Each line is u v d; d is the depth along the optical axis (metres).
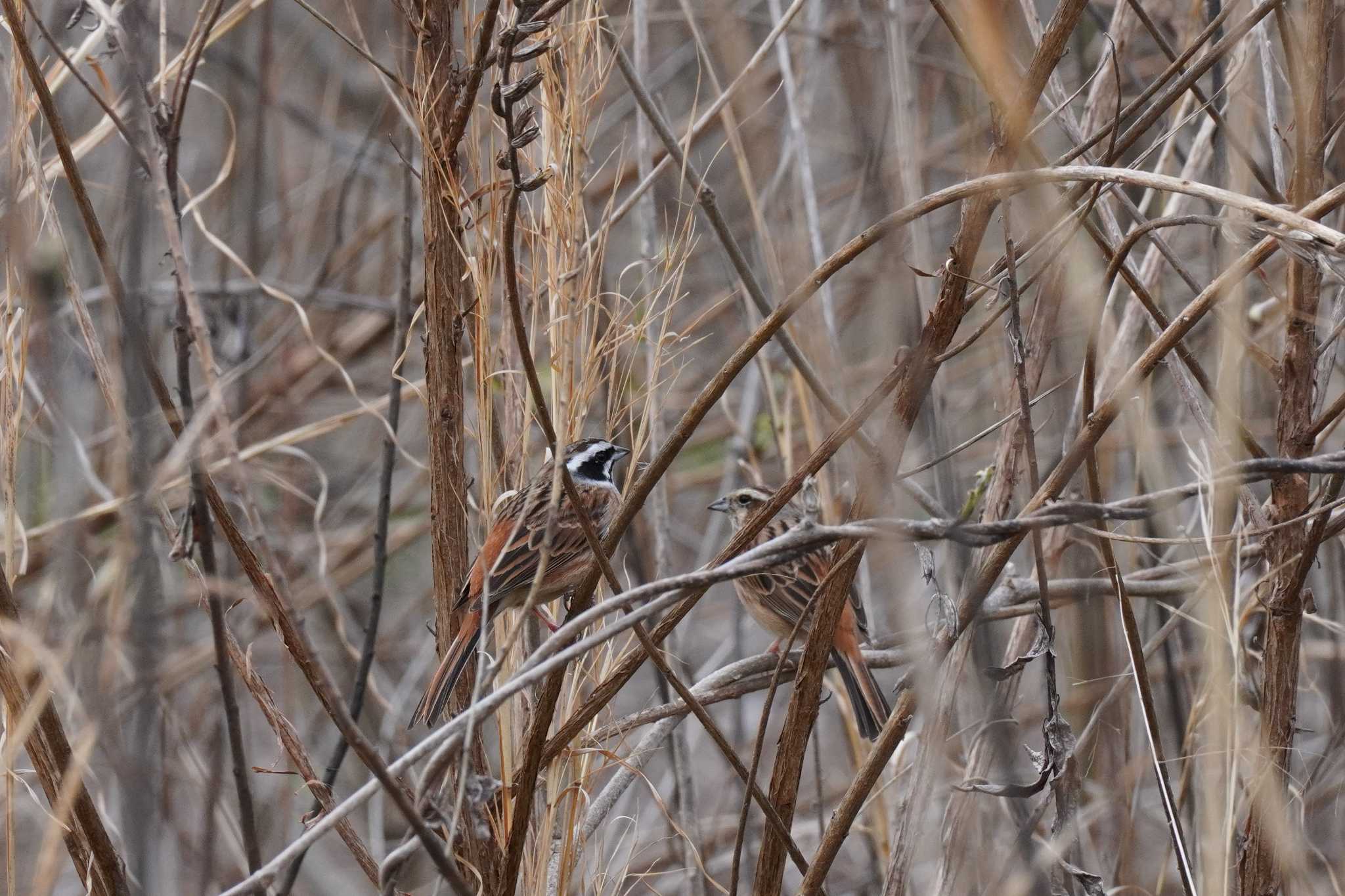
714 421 17.44
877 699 10.12
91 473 8.90
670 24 17.52
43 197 7.69
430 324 7.82
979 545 5.73
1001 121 6.41
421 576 18.00
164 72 7.77
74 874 12.56
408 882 13.26
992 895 7.84
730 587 17.42
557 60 8.30
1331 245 5.45
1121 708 9.50
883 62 9.18
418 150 13.69
